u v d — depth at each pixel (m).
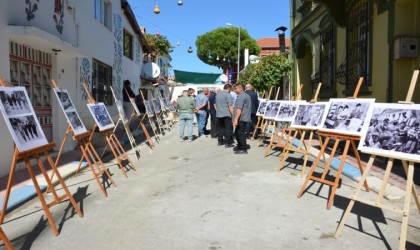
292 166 8.57
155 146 12.42
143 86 26.39
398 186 6.47
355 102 5.62
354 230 4.69
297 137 13.80
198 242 4.33
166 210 5.48
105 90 15.26
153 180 7.41
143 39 23.78
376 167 8.02
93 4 13.41
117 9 17.22
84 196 6.34
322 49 13.41
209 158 9.77
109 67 15.96
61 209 5.64
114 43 16.69
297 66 17.02
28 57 8.84
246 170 8.16
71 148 10.88
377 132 4.44
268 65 18.80
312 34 14.59
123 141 12.73
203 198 6.07
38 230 4.82
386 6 8.42
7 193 4.75
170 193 6.41
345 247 4.20
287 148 8.04
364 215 5.22
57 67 10.09
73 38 11.16
